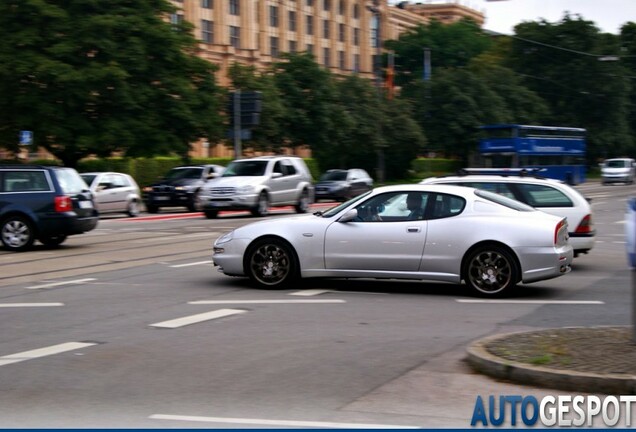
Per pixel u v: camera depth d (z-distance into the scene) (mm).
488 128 48812
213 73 44438
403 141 64438
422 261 11656
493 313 10383
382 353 8164
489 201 11797
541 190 15344
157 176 49938
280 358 7996
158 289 12430
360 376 7316
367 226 11852
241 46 74438
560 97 82375
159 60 41156
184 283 13055
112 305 11016
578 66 80438
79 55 38688
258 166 31578
